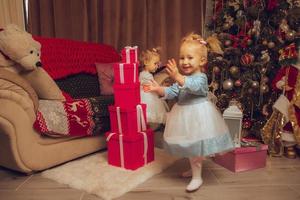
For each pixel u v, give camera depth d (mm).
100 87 2574
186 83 1494
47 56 2301
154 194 1546
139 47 2986
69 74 2414
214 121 1559
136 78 1884
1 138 1727
